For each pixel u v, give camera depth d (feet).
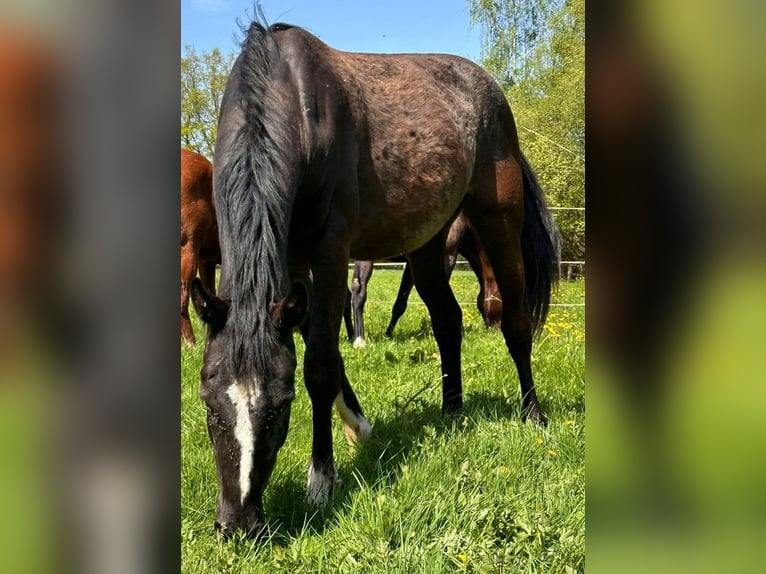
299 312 8.05
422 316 31.30
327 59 11.76
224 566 6.84
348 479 10.00
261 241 8.29
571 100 58.49
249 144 8.96
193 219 22.07
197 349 19.71
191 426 11.53
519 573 6.62
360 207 11.90
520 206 14.74
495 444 10.88
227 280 8.42
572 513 7.91
